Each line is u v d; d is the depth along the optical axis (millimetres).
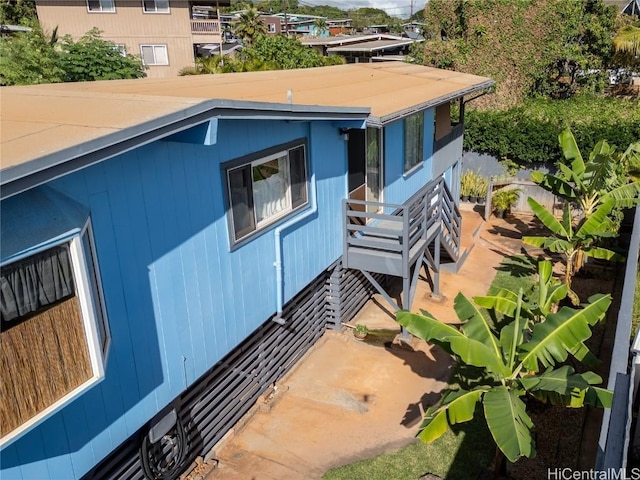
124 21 33000
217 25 36281
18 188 4008
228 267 7785
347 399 9539
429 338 7301
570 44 25641
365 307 13070
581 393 6609
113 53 25812
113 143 4762
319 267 10531
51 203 4750
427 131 15141
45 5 31422
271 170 8578
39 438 5176
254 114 6703
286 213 9102
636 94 27906
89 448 5805
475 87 15586
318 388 9875
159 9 33750
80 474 5723
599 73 27094
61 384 4840
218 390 8352
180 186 6703
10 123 5430
